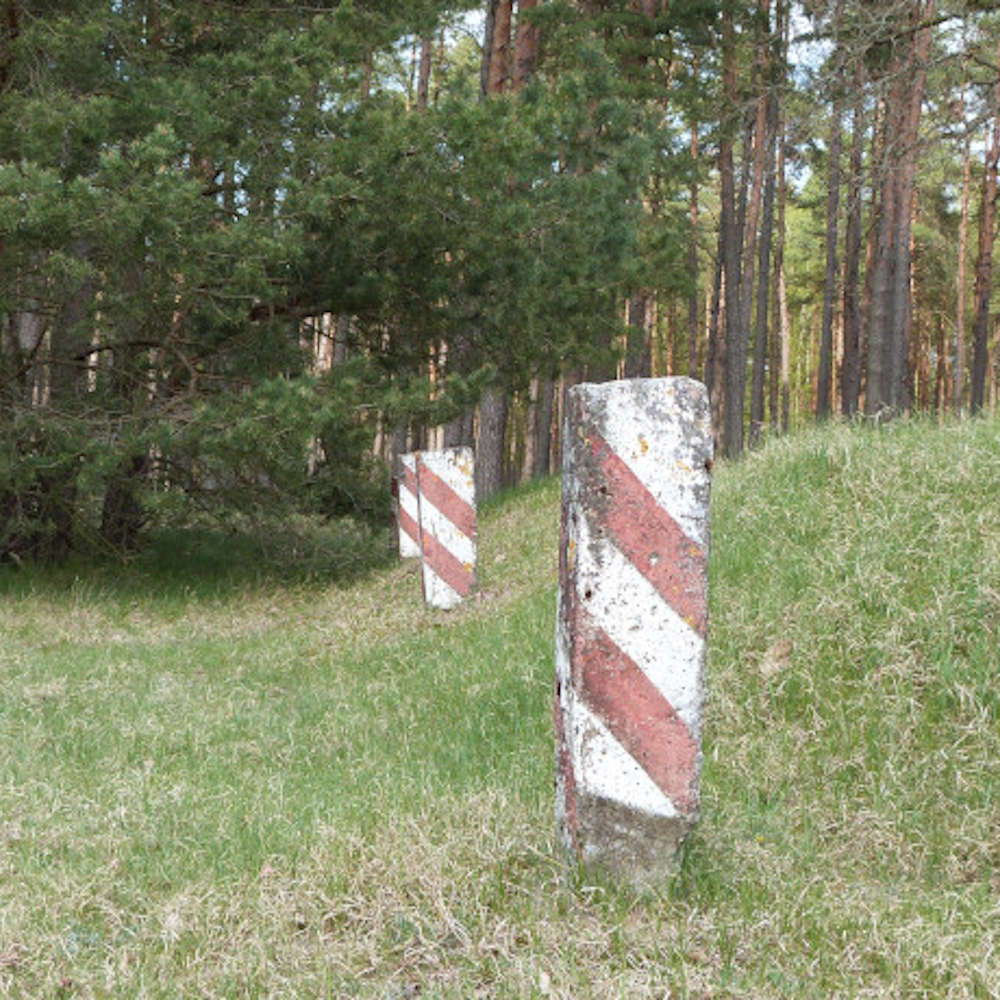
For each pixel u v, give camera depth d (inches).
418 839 148.3
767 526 282.2
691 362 1485.0
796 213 1804.9
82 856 159.2
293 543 525.0
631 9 885.2
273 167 469.4
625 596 136.2
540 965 115.1
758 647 223.6
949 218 1605.6
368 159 451.2
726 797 172.9
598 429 137.5
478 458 786.8
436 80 1222.9
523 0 792.3
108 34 462.0
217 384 495.8
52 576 506.6
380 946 124.1
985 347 1061.1
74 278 404.2
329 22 478.0
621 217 598.5
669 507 137.2
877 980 115.1
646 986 109.7
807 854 151.0
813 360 2139.5
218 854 159.3
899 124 560.1
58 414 441.4
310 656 342.0
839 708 195.6
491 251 500.4
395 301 524.7
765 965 116.5
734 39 899.4
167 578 523.2
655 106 848.9
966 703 186.4
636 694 135.7
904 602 218.5
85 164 438.9
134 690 287.0
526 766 193.9
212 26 511.2
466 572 378.0
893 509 258.2
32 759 210.8
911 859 154.3
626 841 134.9
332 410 437.1
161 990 117.4
